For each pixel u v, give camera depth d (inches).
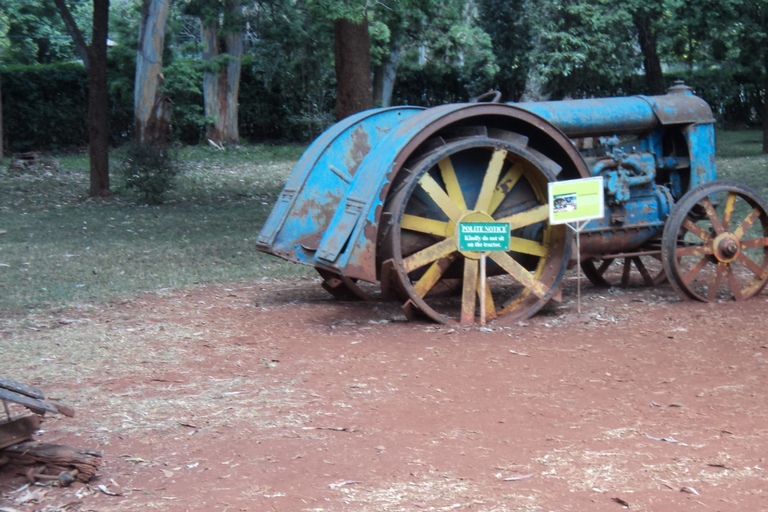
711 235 323.6
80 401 217.3
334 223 292.7
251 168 999.6
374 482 160.6
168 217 626.2
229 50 1256.8
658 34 1034.7
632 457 170.1
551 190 292.8
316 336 284.0
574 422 192.9
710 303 320.5
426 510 147.3
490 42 1246.9
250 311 329.4
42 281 394.3
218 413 205.2
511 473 163.3
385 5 581.6
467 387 221.9
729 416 194.4
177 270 425.1
